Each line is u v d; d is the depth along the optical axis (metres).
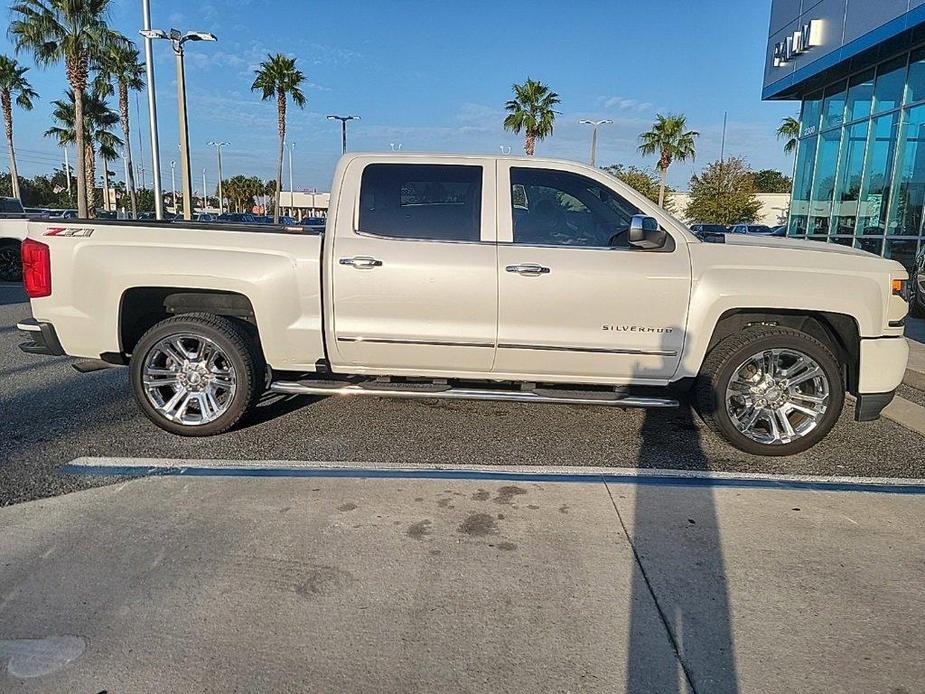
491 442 4.54
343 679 2.22
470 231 4.30
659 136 44.25
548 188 4.36
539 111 38.09
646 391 4.60
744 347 4.22
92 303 4.33
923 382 6.17
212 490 3.66
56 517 3.31
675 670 2.29
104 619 2.50
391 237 4.31
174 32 20.30
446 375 4.45
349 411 5.17
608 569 2.93
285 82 41.12
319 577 2.82
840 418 5.25
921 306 9.73
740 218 43.28
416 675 2.25
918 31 10.87
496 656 2.35
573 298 4.20
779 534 3.27
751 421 4.36
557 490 3.75
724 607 2.66
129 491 3.63
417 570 2.89
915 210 11.86
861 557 3.06
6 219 14.58
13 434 4.53
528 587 2.78
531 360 4.34
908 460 4.34
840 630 2.52
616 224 4.36
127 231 4.34
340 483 3.79
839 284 4.18
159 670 2.24
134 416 4.97
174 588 2.71
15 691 2.12
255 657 2.32
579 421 5.03
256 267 4.28
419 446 4.43
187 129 21.17
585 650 2.39
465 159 4.39
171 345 4.43
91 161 45.97
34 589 2.68
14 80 44.44
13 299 11.73
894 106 12.53
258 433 4.62
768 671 2.29
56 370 6.41
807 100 16.05
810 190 15.84
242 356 4.38
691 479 3.96
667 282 4.19
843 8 12.66
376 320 4.30
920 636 2.49
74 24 27.05
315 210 63.03
